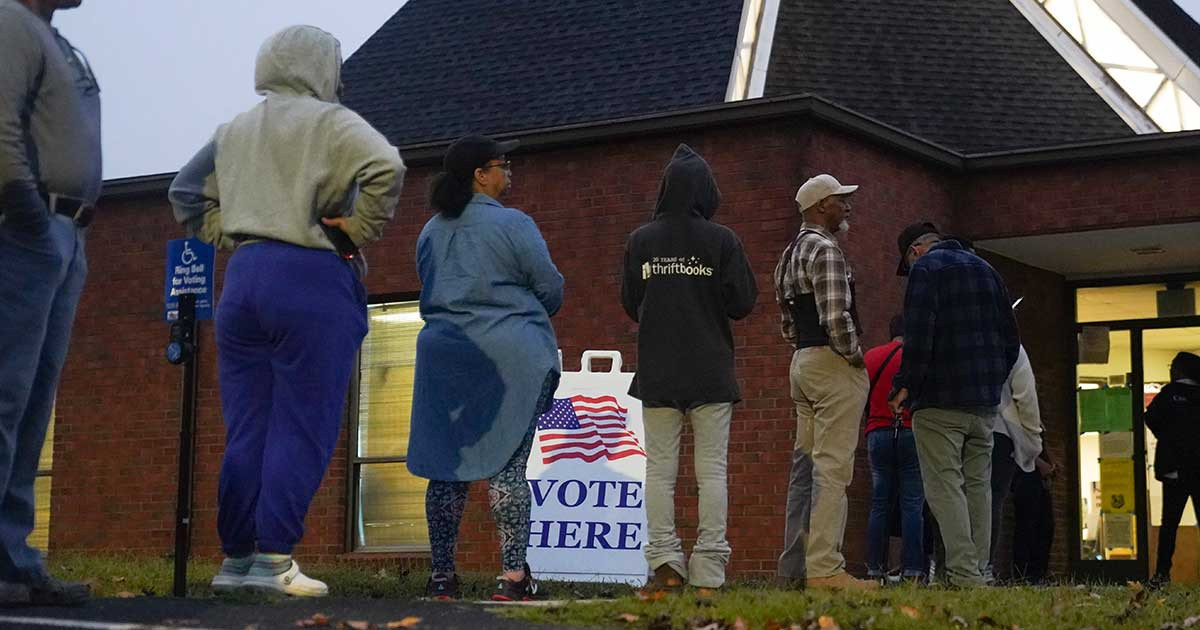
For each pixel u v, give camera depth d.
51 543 16.58
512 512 7.52
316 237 6.81
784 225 13.80
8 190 5.93
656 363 7.95
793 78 17.70
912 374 8.85
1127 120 18.45
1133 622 7.19
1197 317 17.02
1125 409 17.17
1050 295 17.22
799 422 8.80
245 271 6.80
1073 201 15.30
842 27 18.42
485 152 7.74
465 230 7.68
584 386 11.20
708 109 14.08
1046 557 12.97
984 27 18.97
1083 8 19.05
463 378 7.58
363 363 15.47
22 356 6.09
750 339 13.78
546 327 7.73
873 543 10.98
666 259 7.98
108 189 16.48
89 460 16.48
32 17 6.05
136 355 16.38
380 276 15.40
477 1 19.61
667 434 8.04
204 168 7.20
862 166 14.44
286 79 6.98
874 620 6.57
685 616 6.51
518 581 7.48
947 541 8.84
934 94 18.00
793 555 8.78
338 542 15.17
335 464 15.30
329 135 6.84
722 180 14.11
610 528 11.01
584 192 14.69
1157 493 16.98
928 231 9.63
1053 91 18.48
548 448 11.14
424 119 18.09
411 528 15.09
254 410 6.88
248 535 6.88
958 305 8.91
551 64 18.09
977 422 8.91
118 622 5.82
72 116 6.20
